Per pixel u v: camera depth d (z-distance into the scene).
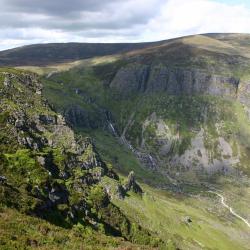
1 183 75.19
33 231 58.91
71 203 99.38
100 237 73.69
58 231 63.34
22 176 89.12
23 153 101.56
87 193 161.88
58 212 85.50
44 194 87.12
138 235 158.62
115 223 153.12
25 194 78.69
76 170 183.62
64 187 109.81
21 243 52.66
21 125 162.50
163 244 166.50
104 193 171.00
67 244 59.84
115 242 70.69
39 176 91.50
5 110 178.00
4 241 51.25
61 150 192.25
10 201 69.44
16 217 61.34
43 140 180.12
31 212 71.06
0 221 57.19
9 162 92.56
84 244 62.16
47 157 145.00
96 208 150.88
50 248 54.66
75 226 83.06
